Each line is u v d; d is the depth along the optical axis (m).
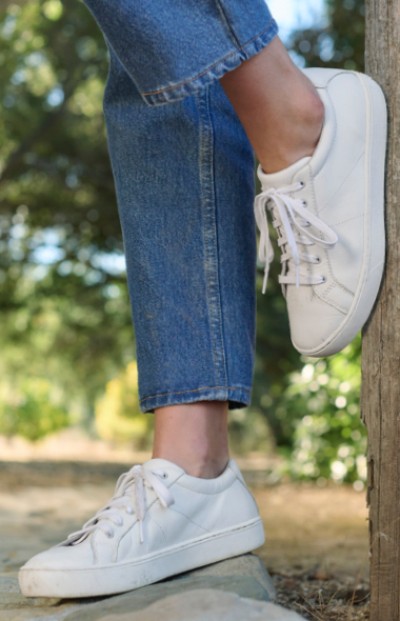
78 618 1.32
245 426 13.22
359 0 5.97
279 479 5.88
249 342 1.56
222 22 1.23
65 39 8.52
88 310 11.10
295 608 1.61
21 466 7.02
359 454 5.24
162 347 1.52
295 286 1.43
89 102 9.30
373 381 1.37
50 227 9.62
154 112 1.53
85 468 7.16
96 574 1.42
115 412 14.91
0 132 9.18
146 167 1.54
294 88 1.32
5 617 1.40
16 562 1.99
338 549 2.69
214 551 1.52
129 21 1.23
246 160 1.58
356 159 1.37
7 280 10.29
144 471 1.50
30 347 13.94
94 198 9.20
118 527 1.46
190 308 1.52
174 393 1.51
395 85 1.39
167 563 1.47
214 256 1.52
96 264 9.88
